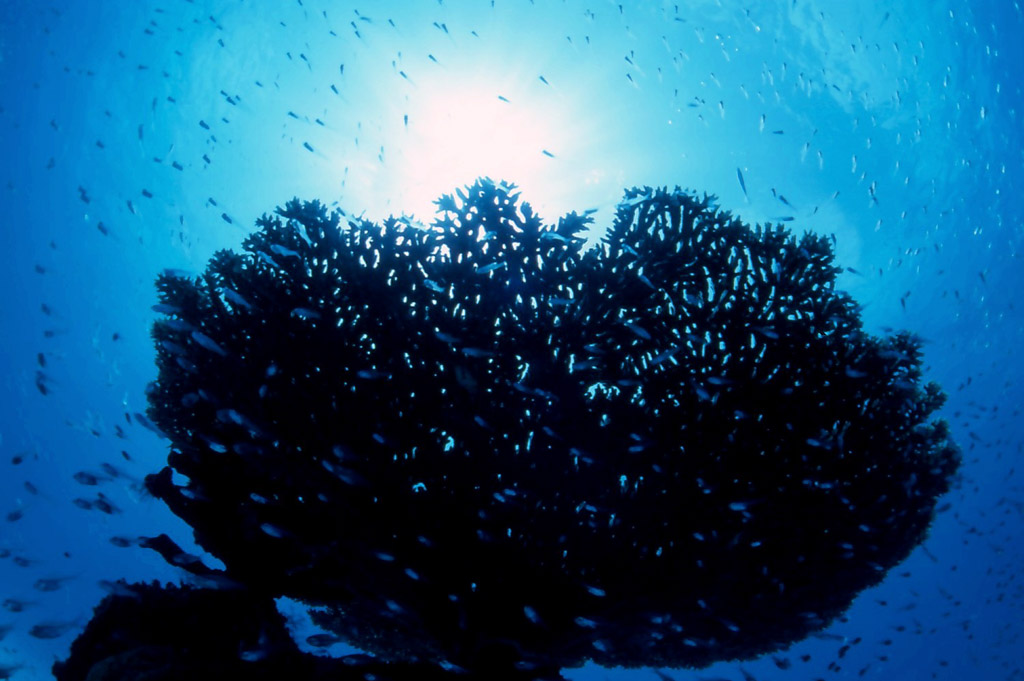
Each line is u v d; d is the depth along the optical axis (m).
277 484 5.52
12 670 11.03
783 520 5.52
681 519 5.43
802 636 6.40
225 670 4.77
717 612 5.57
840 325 6.06
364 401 5.34
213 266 6.20
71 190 25.23
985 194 25.69
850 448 5.80
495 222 5.71
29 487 8.06
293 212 6.03
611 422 5.49
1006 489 30.25
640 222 6.16
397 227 5.88
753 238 6.14
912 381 6.06
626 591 5.39
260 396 5.42
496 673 5.19
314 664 5.25
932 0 21.17
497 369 5.38
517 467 5.30
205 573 5.48
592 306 5.61
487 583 5.30
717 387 5.58
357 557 5.38
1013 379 29.97
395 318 5.42
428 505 5.27
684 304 5.93
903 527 6.02
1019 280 27.81
